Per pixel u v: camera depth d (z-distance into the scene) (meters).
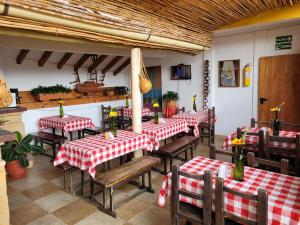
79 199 3.08
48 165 4.36
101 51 5.07
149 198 3.07
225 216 1.69
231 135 3.44
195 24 4.15
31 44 4.04
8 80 5.33
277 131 3.26
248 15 4.17
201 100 6.30
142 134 3.54
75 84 6.66
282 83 4.96
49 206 2.92
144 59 7.36
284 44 4.86
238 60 5.52
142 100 7.74
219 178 1.68
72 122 4.89
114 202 2.95
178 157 4.54
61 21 2.29
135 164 3.13
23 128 4.11
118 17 2.82
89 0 2.47
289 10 3.91
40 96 5.50
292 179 1.94
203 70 6.13
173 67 6.74
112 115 3.43
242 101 5.58
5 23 1.99
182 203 2.16
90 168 2.70
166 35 3.60
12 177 3.76
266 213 1.48
